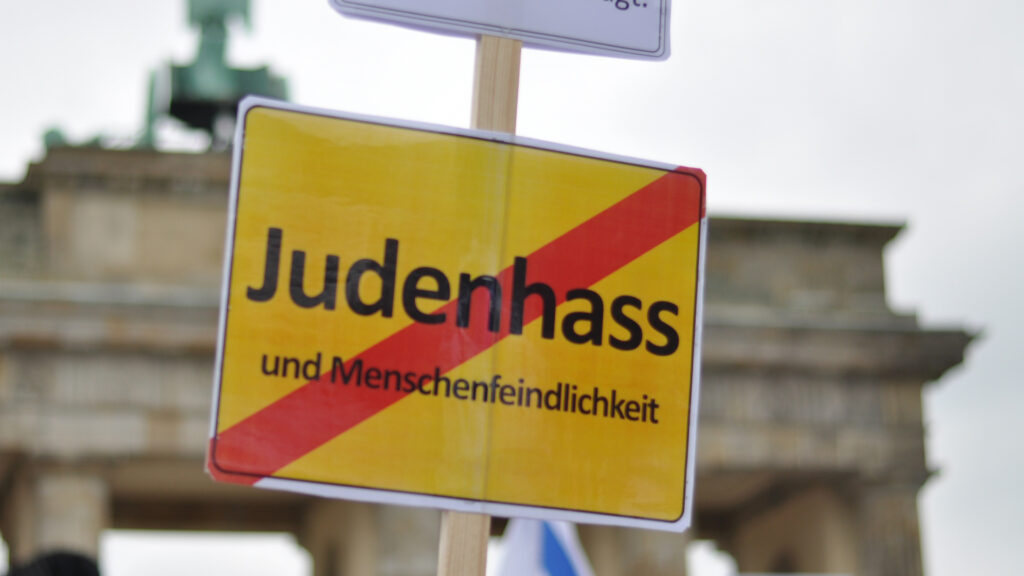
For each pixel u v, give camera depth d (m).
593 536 76.94
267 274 9.87
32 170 71.06
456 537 9.76
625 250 10.35
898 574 73.50
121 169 71.12
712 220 75.12
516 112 10.34
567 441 10.03
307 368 9.77
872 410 74.44
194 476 76.19
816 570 78.44
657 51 10.76
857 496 75.19
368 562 72.81
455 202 10.12
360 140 10.09
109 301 68.06
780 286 75.31
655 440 10.19
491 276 10.11
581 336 10.18
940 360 74.06
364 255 9.97
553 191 10.30
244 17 76.62
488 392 9.97
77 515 68.31
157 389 69.06
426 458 9.80
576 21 10.59
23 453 68.25
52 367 68.81
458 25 10.35
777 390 73.88
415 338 9.93
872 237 75.94
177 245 71.62
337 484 9.68
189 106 76.31
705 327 72.50
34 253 70.81
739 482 77.62
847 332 73.56
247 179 9.95
